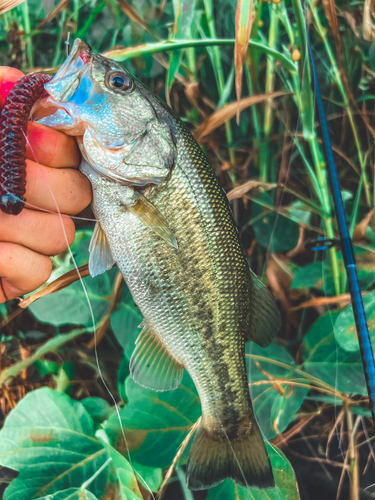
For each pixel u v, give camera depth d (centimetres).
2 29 48
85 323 46
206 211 34
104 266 34
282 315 50
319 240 47
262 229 52
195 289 34
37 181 30
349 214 52
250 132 53
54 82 30
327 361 46
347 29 53
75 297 46
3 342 48
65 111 31
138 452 41
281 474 41
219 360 36
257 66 49
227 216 35
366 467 45
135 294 34
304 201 48
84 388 48
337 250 48
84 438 42
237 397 36
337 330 45
